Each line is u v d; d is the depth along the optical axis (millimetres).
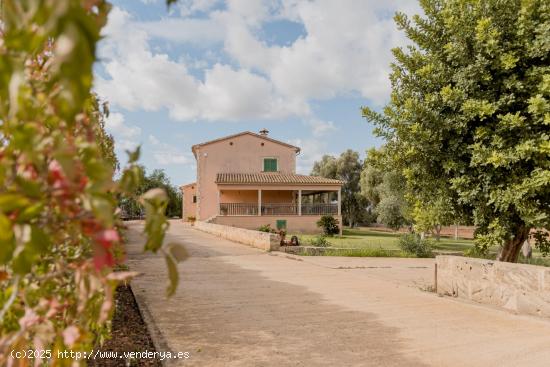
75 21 551
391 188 31516
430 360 4270
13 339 1045
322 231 30891
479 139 7160
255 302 7016
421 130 7426
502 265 6754
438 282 8156
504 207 6715
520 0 6961
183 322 5594
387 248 17516
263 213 31438
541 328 5484
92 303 1634
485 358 4344
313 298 7441
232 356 4293
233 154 36781
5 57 664
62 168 714
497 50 6727
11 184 835
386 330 5367
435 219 7738
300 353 4434
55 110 847
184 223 44281
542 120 6297
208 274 10180
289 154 37250
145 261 12133
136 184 1015
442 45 7895
